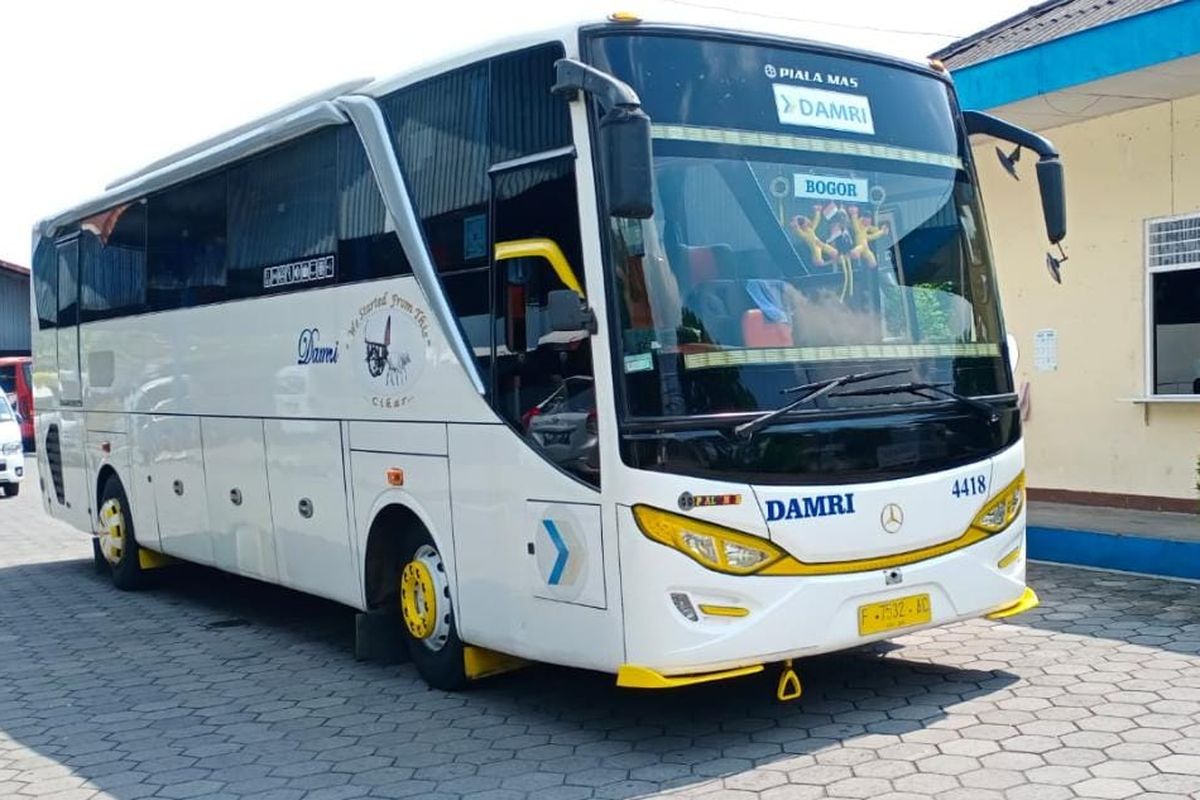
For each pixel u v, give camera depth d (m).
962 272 6.46
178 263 9.64
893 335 6.01
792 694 5.92
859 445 5.68
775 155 5.88
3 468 21.61
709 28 5.86
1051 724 5.70
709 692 6.62
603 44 5.62
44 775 5.95
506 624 6.13
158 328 9.96
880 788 5.02
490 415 6.15
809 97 6.07
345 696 7.07
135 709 7.06
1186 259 10.94
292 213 8.06
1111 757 5.21
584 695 6.78
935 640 7.38
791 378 5.59
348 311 7.39
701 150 5.67
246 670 7.91
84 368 11.59
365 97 7.29
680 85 5.70
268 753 6.09
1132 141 11.30
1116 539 9.11
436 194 6.64
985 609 6.13
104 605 10.54
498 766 5.65
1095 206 11.69
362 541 7.33
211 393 9.12
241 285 8.67
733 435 5.38
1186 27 9.23
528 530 5.91
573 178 5.60
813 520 5.48
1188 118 10.80
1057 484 12.18
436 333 6.56
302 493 7.96
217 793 5.54
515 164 6.01
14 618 10.10
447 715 6.54
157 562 11.01
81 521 11.91
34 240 12.84
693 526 5.27
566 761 5.66
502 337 6.10
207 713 6.90
